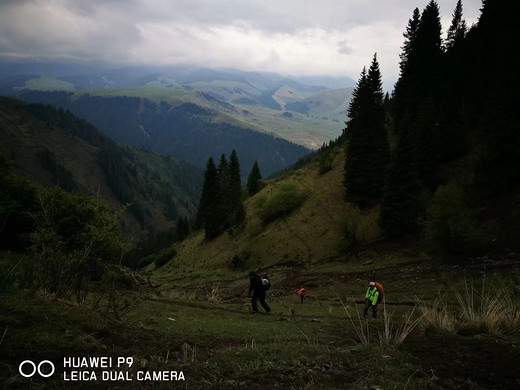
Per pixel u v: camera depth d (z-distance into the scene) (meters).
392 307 15.77
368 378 3.69
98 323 5.10
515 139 34.38
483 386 3.69
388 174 42.31
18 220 26.89
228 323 9.12
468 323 6.13
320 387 3.47
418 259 31.27
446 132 48.12
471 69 57.62
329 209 59.38
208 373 3.77
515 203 32.03
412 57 64.94
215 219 79.06
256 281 13.83
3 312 4.48
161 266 82.19
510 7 47.44
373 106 54.28
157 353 4.57
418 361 4.32
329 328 8.57
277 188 77.00
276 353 4.87
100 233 7.24
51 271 6.48
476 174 39.69
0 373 3.10
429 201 37.03
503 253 25.41
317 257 47.66
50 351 3.78
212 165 80.25
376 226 47.06
